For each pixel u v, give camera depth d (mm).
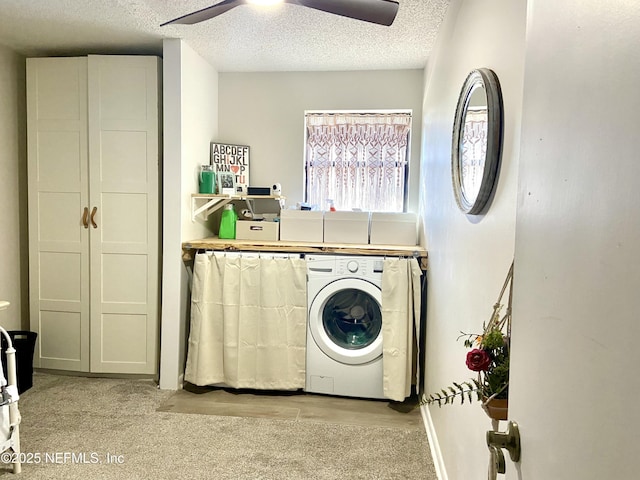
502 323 1117
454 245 1882
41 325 3062
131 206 2945
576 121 536
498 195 1285
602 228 468
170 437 2318
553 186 599
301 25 2527
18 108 3100
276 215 3473
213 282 2896
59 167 2967
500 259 1246
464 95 1668
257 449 2229
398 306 2723
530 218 684
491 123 1290
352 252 2807
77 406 2643
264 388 2861
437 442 2148
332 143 3535
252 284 2848
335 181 3551
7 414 1896
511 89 1201
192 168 3053
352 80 3432
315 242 3180
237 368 2863
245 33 2674
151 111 2893
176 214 2873
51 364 3078
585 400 494
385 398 2854
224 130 3549
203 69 3199
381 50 2939
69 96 2926
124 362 3027
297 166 3537
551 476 577
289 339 2854
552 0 624
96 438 2287
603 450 454
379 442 2330
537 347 640
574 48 549
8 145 3025
